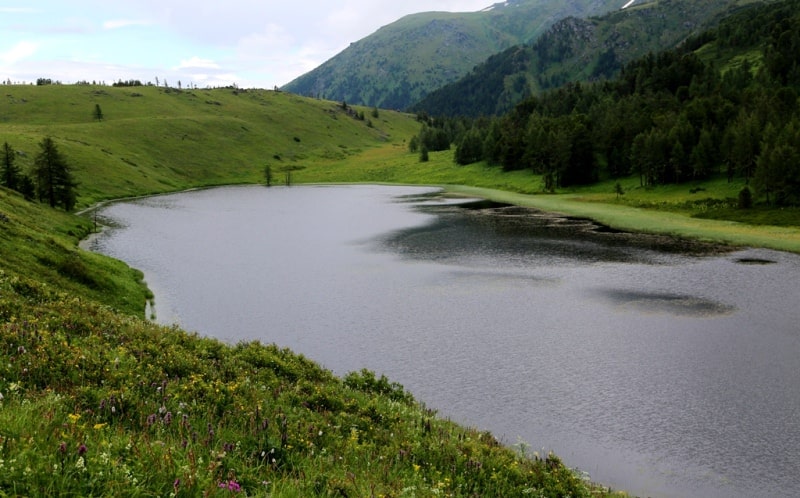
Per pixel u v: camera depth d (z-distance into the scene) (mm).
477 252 68062
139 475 6879
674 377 30328
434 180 184625
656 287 50156
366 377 21047
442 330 38500
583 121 174750
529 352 34250
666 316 41438
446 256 65812
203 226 93562
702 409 26594
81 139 186125
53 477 6367
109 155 173625
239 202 137000
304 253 68750
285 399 14492
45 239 46719
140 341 16719
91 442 7527
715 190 113812
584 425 25141
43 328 15109
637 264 60188
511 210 111250
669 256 64312
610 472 21438
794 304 44312
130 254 67062
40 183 95062
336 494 8336
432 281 53250
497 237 78875
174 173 195875
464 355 33781
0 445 6570
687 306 44062
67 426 7945
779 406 26828
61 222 79312
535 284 51719
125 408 10195
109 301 40406
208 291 49500
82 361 12289
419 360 32969
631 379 30172
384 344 35750
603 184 143125
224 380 15078
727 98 165125
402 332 38156
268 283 52688
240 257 66125
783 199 94625
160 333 18891
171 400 11359
